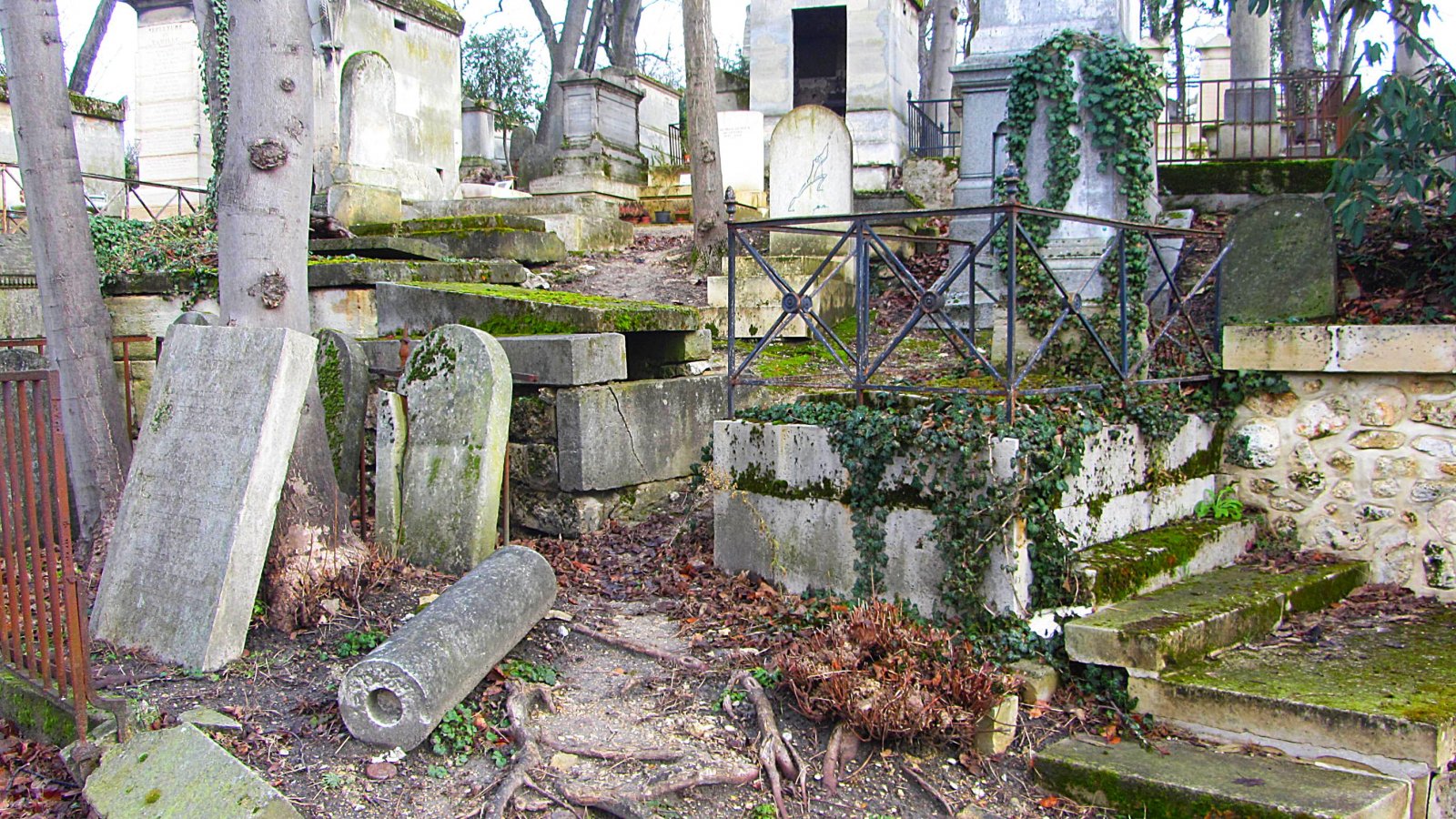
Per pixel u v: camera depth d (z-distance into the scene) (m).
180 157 16.20
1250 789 3.60
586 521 6.26
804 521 5.05
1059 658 4.39
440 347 5.74
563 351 6.17
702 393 7.00
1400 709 3.82
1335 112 10.23
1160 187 9.65
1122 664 4.24
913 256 10.81
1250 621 4.65
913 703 3.87
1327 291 5.71
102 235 10.89
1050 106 6.46
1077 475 4.62
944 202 14.05
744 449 5.33
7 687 4.25
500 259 10.33
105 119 16.30
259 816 3.32
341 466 6.11
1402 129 5.78
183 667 4.48
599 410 6.26
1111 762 3.86
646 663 4.58
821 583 5.00
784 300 5.34
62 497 3.76
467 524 5.46
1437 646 4.59
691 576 5.52
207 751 3.61
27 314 10.08
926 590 4.62
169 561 4.71
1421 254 6.02
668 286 10.70
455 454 5.57
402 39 14.55
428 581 5.34
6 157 14.80
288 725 4.02
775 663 4.36
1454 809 3.79
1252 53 12.70
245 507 4.56
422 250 10.05
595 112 17.45
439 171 15.41
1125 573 4.64
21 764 3.97
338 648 4.61
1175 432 5.34
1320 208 5.73
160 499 4.84
